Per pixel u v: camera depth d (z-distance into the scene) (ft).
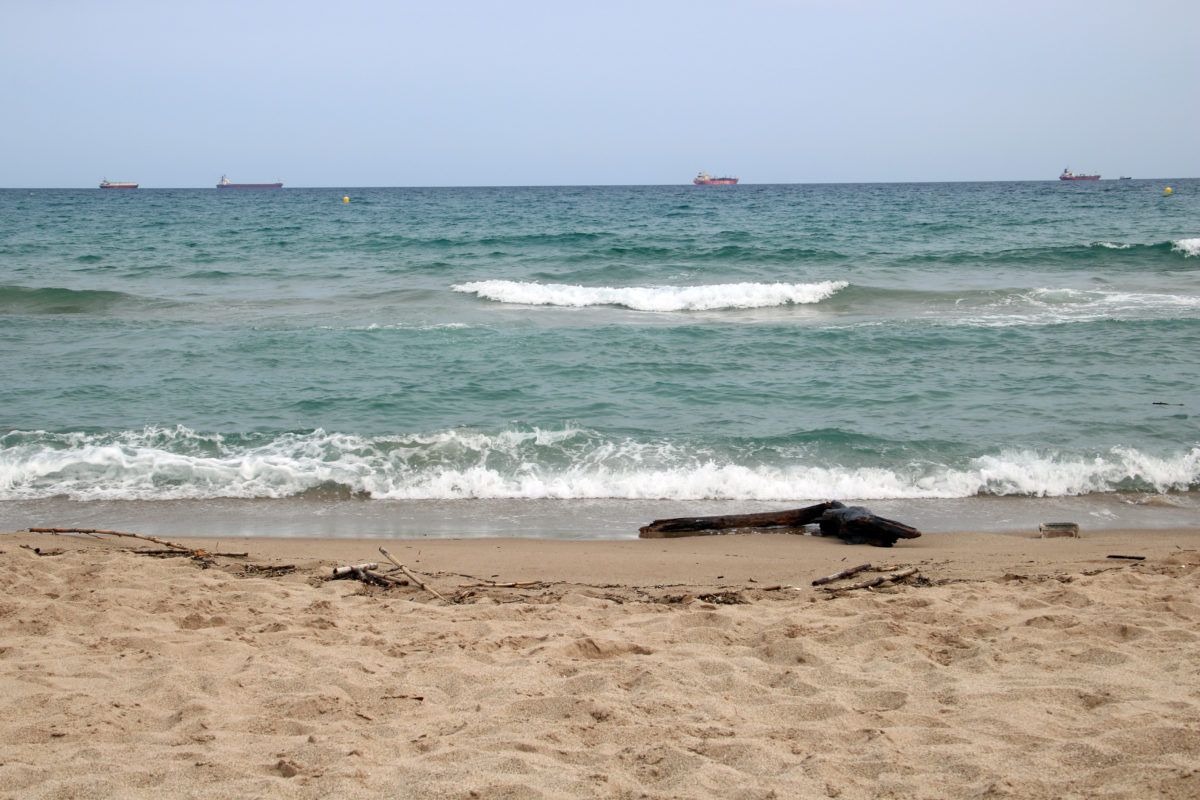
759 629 16.11
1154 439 33.91
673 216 167.53
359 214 182.91
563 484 30.30
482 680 13.44
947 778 9.97
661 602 18.72
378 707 12.52
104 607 17.12
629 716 11.96
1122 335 51.16
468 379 43.16
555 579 21.13
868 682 13.12
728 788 9.78
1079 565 21.47
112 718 11.92
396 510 28.27
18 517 27.12
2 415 36.88
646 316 61.31
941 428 35.58
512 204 235.20
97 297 65.57
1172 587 18.26
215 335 52.42
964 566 21.70
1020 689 12.50
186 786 9.97
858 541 24.59
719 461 32.17
